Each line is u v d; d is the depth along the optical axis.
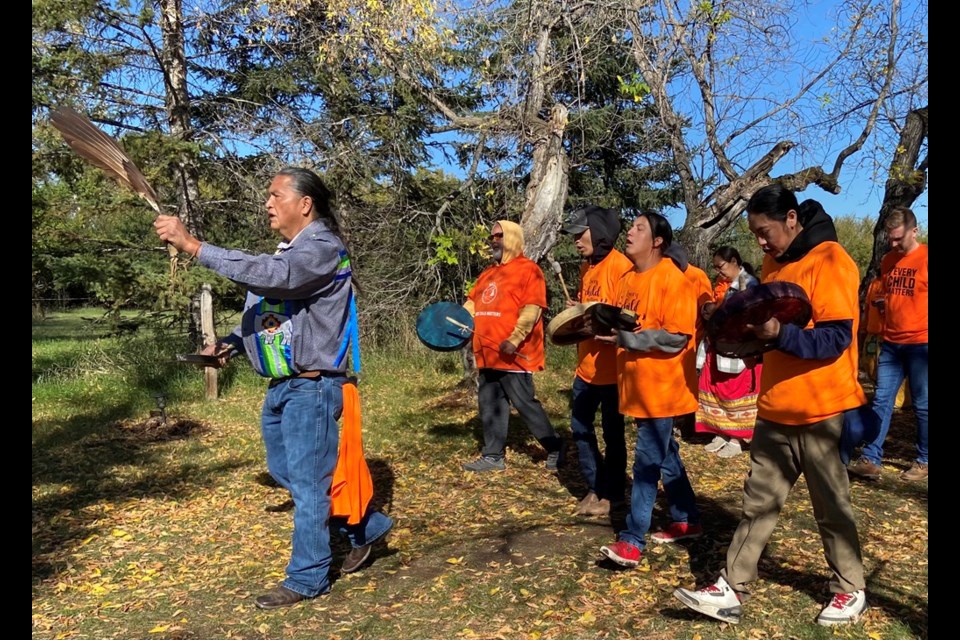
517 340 6.06
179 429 8.14
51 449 7.32
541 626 3.56
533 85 9.47
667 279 4.00
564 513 5.29
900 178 8.99
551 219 9.41
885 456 6.61
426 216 13.07
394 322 13.27
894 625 3.43
